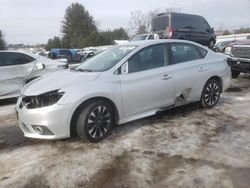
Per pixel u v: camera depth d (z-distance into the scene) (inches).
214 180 138.1
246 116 232.1
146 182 138.4
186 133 197.0
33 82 198.1
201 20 647.1
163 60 218.7
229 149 170.7
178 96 225.0
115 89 188.9
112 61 203.2
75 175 146.3
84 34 3218.5
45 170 152.1
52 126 170.2
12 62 313.1
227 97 300.5
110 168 152.3
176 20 595.8
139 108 203.8
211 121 220.8
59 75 200.7
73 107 172.9
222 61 260.4
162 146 177.0
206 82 245.6
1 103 315.9
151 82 205.8
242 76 451.5
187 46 238.5
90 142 183.5
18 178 145.2
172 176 142.6
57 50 1288.1
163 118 229.5
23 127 185.5
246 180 137.6
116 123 196.2
